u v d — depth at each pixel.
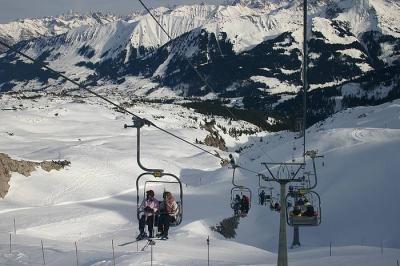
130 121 154.38
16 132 122.56
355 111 140.88
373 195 67.56
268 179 19.64
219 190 76.62
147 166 88.12
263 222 62.28
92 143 109.94
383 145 82.81
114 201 65.00
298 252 43.66
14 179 65.38
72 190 67.38
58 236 44.97
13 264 25.73
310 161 86.31
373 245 56.88
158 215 18.41
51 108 163.12
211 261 28.38
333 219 64.06
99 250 31.72
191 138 136.25
